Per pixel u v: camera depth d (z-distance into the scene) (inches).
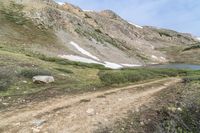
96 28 6486.2
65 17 4987.7
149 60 5871.1
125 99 672.4
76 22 5167.3
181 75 1796.3
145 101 645.3
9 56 1444.4
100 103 618.8
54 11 4913.9
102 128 440.1
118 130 435.8
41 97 693.9
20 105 602.5
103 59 4008.4
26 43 3243.1
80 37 4618.6
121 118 495.8
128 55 5260.8
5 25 3715.6
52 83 944.3
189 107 563.5
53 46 3587.6
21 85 846.5
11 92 748.0
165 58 6776.6
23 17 4325.8
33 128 438.0
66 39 4207.7
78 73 1344.7
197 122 489.7
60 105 598.5
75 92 786.8
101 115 512.7
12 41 3095.5
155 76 1481.3
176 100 655.1
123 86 979.3
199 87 912.9
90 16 7249.0
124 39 7165.4
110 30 7249.0
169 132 438.0
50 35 4072.3
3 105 600.1
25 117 501.0
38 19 4421.8
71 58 3144.7
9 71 957.2
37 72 1025.5
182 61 6471.5
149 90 856.9
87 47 4266.7
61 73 1193.4
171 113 519.8
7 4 4692.4
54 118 492.4
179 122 476.4
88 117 498.3
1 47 2246.6
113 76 1193.4
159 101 644.7
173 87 954.7
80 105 596.7
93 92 796.6
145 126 462.6
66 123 463.8
